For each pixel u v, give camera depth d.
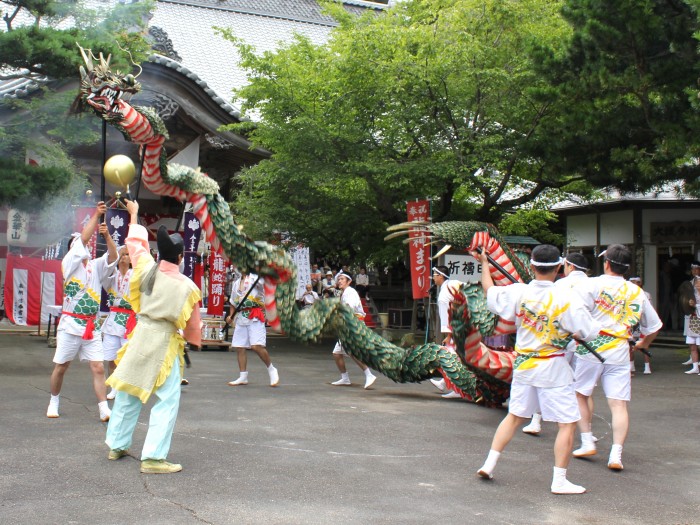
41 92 15.38
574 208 20.86
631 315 6.36
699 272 12.73
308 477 5.45
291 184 16.05
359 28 15.34
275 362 13.58
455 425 7.72
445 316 9.61
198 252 15.61
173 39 25.88
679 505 5.14
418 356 8.74
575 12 12.48
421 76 14.36
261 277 6.38
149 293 5.54
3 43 10.50
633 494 5.38
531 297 5.40
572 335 5.39
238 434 6.89
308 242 17.73
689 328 12.80
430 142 15.64
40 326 16.72
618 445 6.14
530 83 14.76
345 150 15.51
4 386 9.31
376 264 19.89
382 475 5.59
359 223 17.38
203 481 5.25
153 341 5.50
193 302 5.61
